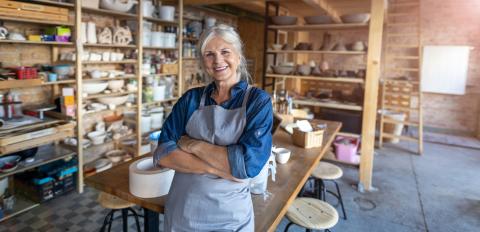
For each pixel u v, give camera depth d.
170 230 1.28
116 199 2.07
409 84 5.64
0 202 2.81
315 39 7.00
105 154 3.86
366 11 5.36
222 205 1.21
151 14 3.87
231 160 1.16
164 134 1.37
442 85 6.23
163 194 1.52
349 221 2.93
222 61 1.26
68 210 2.94
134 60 3.70
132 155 3.92
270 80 5.46
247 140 1.19
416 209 3.19
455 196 3.51
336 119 4.90
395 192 3.57
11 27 2.89
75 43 3.01
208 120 1.29
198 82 5.12
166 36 4.10
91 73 3.37
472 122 6.20
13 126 2.63
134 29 3.79
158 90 4.10
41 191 2.98
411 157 4.86
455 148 5.41
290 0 4.57
